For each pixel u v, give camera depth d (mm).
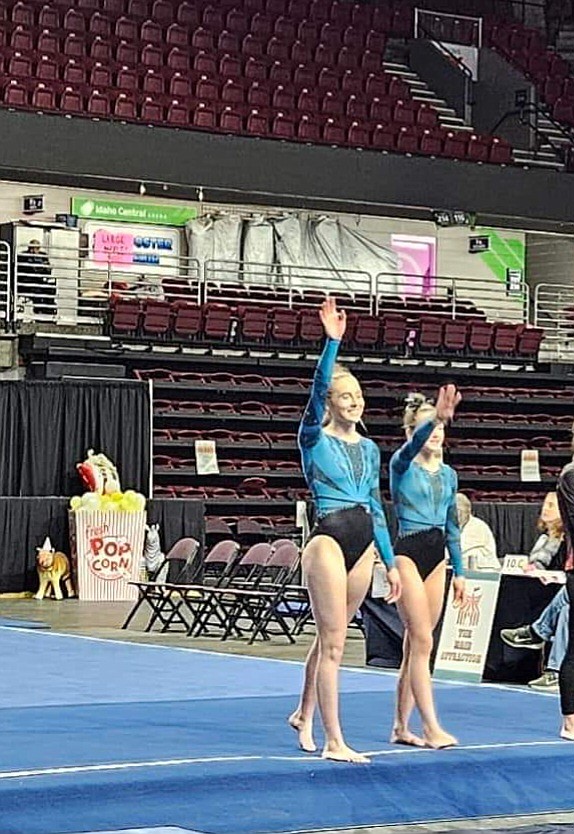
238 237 24281
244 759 6801
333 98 25609
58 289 21969
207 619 14242
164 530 19266
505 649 10758
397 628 11461
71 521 18625
